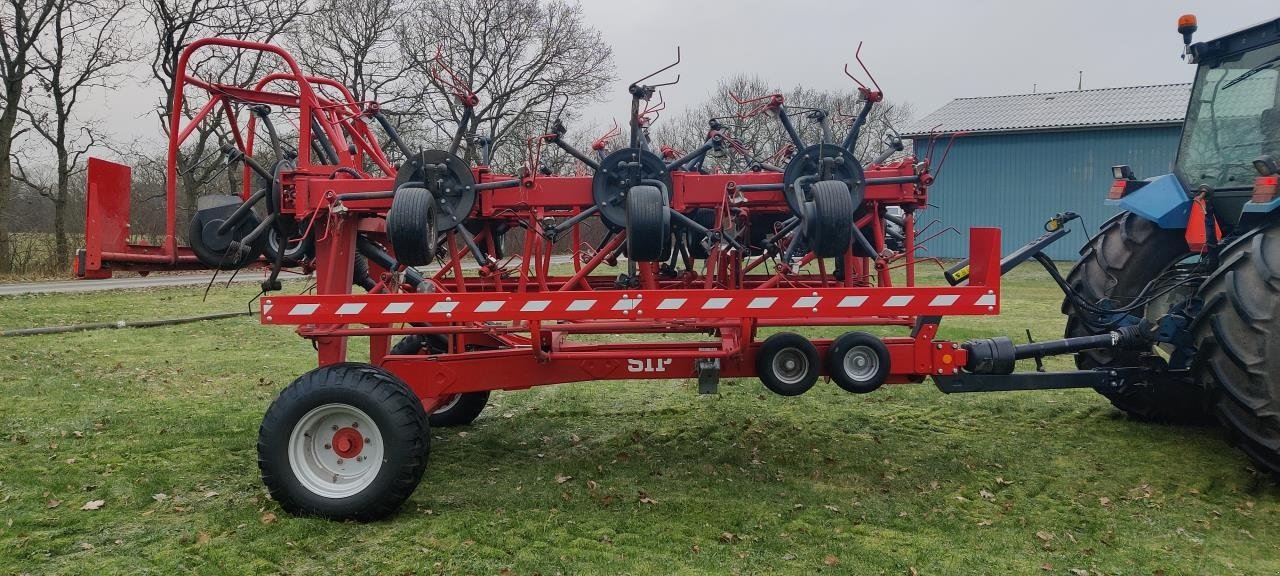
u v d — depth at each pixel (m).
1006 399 5.78
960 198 25.23
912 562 3.06
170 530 3.29
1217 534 3.38
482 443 4.69
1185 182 4.72
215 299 13.54
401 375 3.91
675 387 6.31
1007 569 3.01
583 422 5.22
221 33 22.72
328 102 4.64
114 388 6.18
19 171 21.39
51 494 3.70
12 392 5.96
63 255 21.38
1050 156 24.23
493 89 26.86
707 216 4.60
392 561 3.02
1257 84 4.39
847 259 4.23
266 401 5.77
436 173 3.92
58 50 21.19
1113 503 3.74
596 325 3.97
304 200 4.06
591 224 5.42
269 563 2.99
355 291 7.42
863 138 16.69
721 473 4.14
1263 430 3.62
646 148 4.26
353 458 3.45
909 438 4.82
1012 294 14.45
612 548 3.16
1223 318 3.65
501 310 3.47
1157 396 4.93
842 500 3.74
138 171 23.61
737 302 3.46
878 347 4.05
